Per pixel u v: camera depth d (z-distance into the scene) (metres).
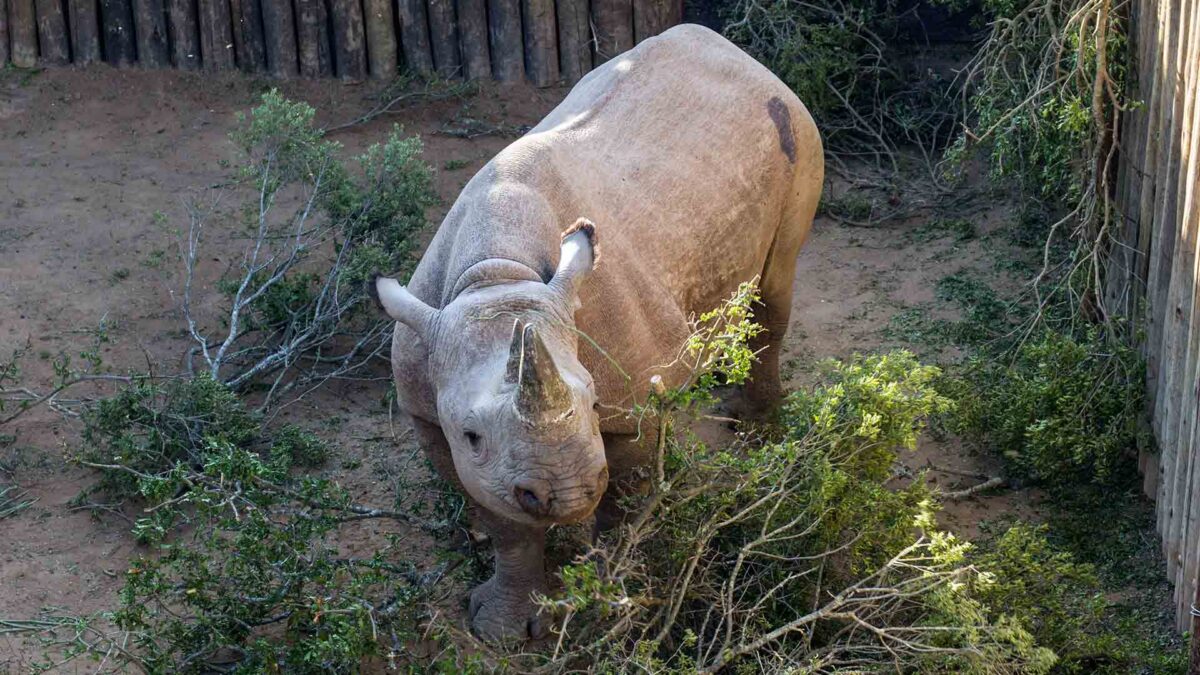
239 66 10.63
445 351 4.67
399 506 6.26
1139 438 6.56
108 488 6.62
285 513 6.05
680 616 5.43
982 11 9.88
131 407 6.73
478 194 5.26
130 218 9.02
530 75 10.71
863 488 5.57
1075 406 6.66
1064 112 7.28
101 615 5.73
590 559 5.67
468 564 6.09
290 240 8.85
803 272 8.80
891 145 10.43
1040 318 7.40
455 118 10.40
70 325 7.93
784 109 6.41
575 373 4.48
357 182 8.95
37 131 10.03
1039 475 6.67
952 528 6.45
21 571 6.06
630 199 5.66
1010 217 9.24
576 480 4.26
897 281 8.62
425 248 8.78
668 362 5.54
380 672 5.48
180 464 5.74
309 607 5.30
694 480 5.45
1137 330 6.80
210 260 8.63
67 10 10.55
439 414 4.66
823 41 9.96
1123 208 7.26
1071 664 5.35
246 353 7.81
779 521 5.54
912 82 10.59
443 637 5.48
